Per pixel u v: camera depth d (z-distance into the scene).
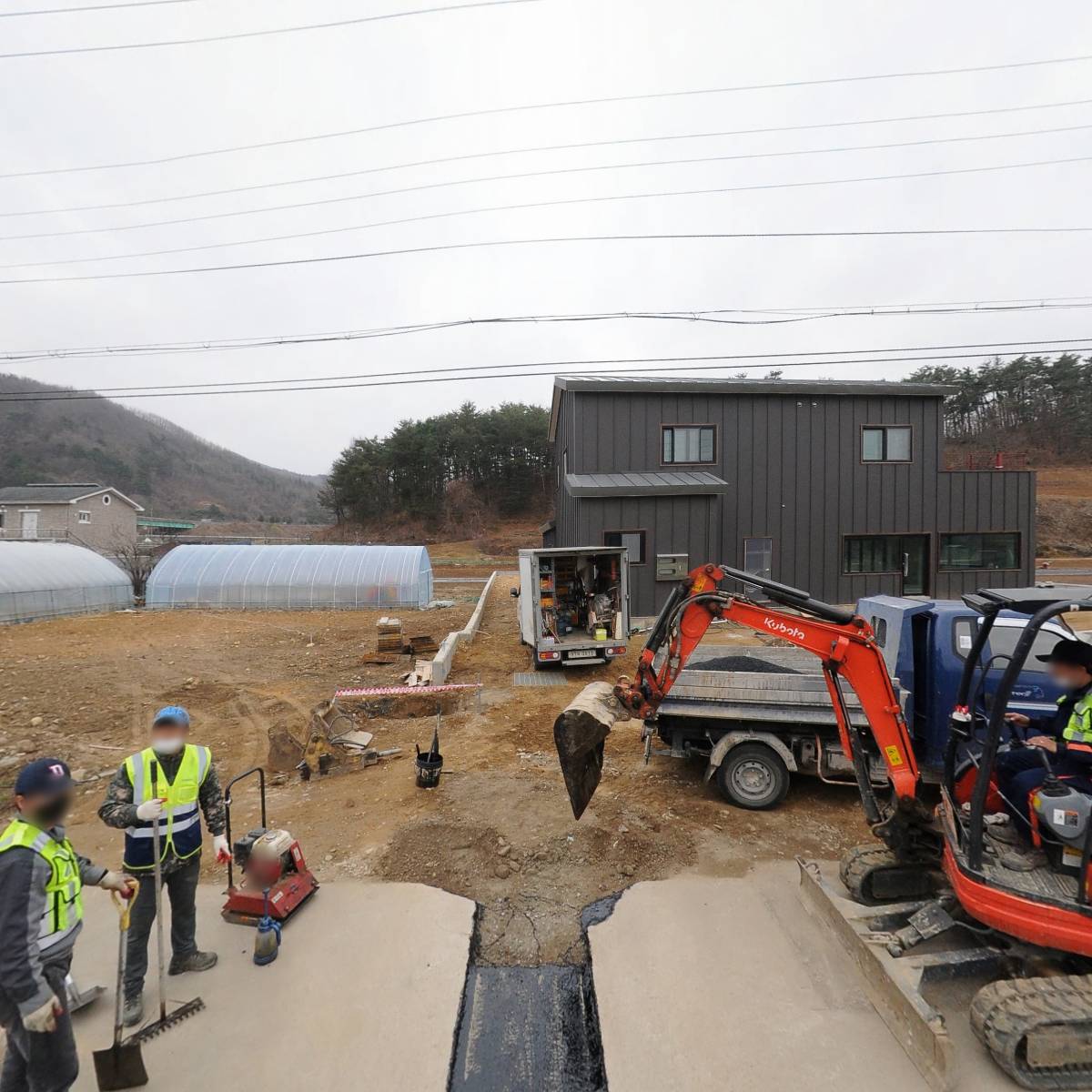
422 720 9.66
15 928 2.58
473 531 63.50
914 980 3.56
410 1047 3.47
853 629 4.88
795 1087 3.22
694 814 6.43
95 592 22.95
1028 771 3.93
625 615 12.92
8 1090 2.78
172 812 3.79
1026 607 4.02
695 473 18.89
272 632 18.23
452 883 5.16
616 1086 3.24
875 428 19.73
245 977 4.01
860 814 6.52
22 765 8.08
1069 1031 3.13
